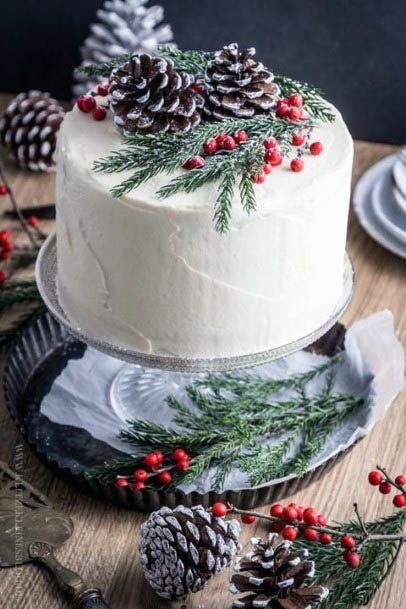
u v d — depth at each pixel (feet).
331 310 3.15
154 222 2.81
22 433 3.11
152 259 2.86
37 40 4.55
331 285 3.09
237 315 2.93
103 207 2.85
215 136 2.92
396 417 3.36
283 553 2.75
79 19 4.49
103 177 2.87
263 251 2.86
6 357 3.51
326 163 2.94
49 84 4.65
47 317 3.55
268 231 2.84
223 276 2.87
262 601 2.71
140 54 2.97
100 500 3.10
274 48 4.42
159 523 2.79
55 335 3.54
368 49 4.34
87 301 3.02
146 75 2.96
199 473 3.01
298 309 3.00
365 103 4.46
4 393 3.25
